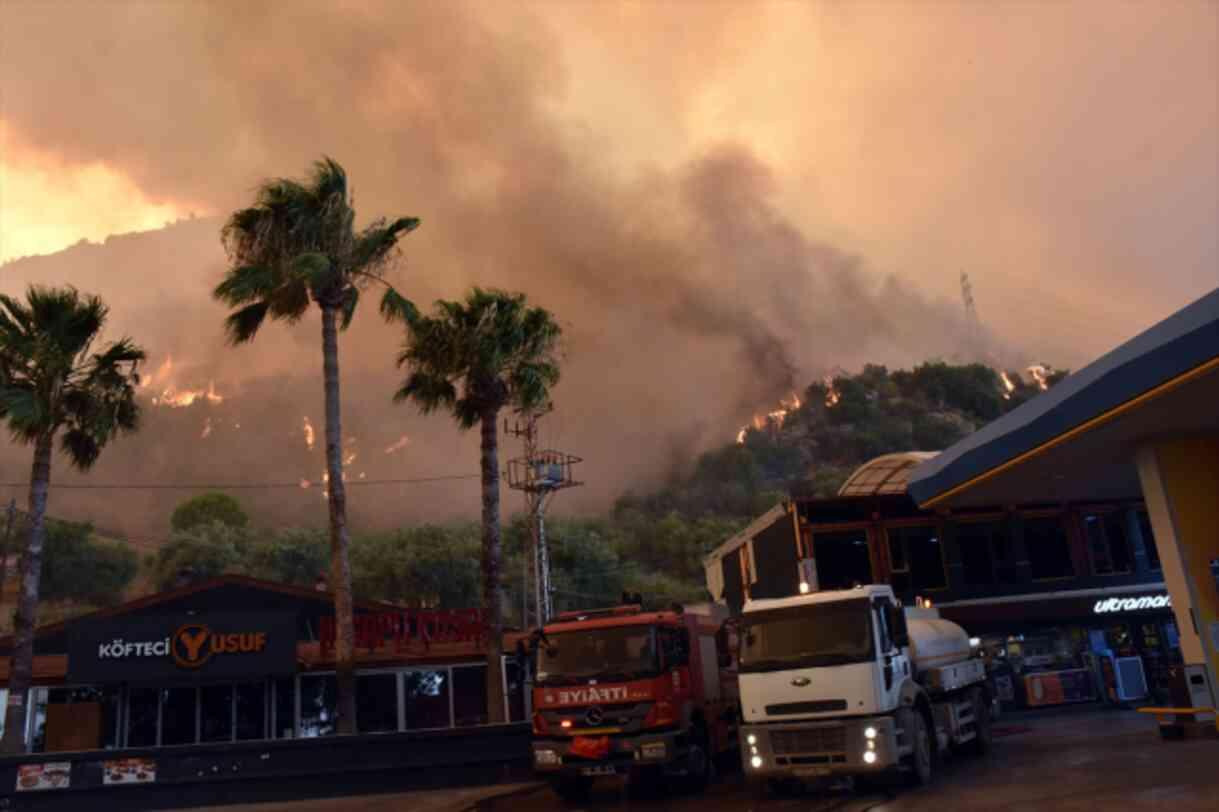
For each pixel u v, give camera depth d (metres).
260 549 103.75
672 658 16.58
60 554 94.00
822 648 14.14
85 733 27.53
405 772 19.53
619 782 20.64
